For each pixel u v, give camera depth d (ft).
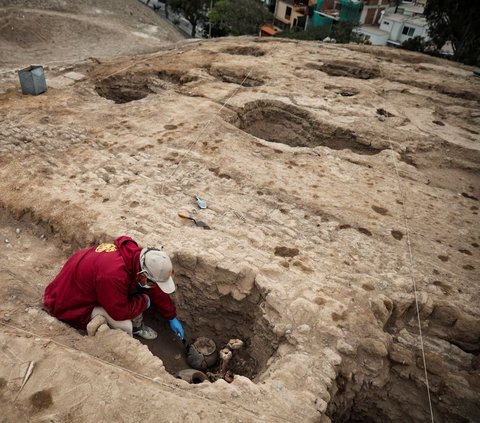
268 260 13.29
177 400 8.78
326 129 23.99
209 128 21.61
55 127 20.72
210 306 13.07
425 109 27.89
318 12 93.40
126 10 82.38
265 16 92.17
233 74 31.19
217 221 15.07
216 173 18.16
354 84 30.35
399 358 11.35
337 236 15.28
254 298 12.49
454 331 12.66
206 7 95.45
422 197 18.52
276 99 26.03
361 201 17.54
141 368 9.49
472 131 25.46
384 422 11.80
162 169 17.90
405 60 39.86
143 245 13.09
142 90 29.53
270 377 9.86
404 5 92.17
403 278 13.52
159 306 11.70
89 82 29.30
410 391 11.48
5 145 18.39
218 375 11.69
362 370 10.93
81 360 9.34
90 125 21.53
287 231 15.05
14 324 10.14
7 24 58.90
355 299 12.19
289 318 11.35
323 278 12.90
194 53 36.29
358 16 89.86
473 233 16.53
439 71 35.94
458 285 13.69
